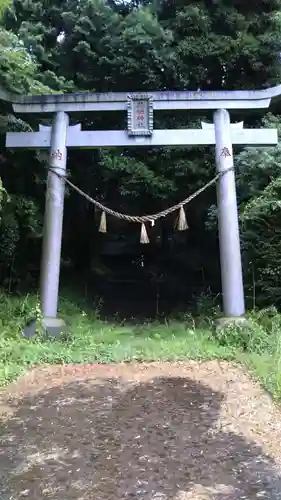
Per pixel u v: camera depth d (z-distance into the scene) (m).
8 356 6.56
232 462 3.73
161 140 8.80
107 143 8.77
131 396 5.27
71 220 14.74
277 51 12.45
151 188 13.02
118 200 14.55
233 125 8.89
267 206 8.43
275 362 5.92
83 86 13.94
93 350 7.09
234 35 12.74
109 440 4.15
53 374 6.07
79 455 3.88
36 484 3.43
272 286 8.50
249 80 13.15
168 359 6.71
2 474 3.58
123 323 10.87
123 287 15.91
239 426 4.41
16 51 9.11
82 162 13.91
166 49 12.66
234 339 7.31
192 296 13.12
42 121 10.43
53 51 13.66
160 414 4.73
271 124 10.44
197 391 5.39
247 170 9.58
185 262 15.39
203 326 8.80
